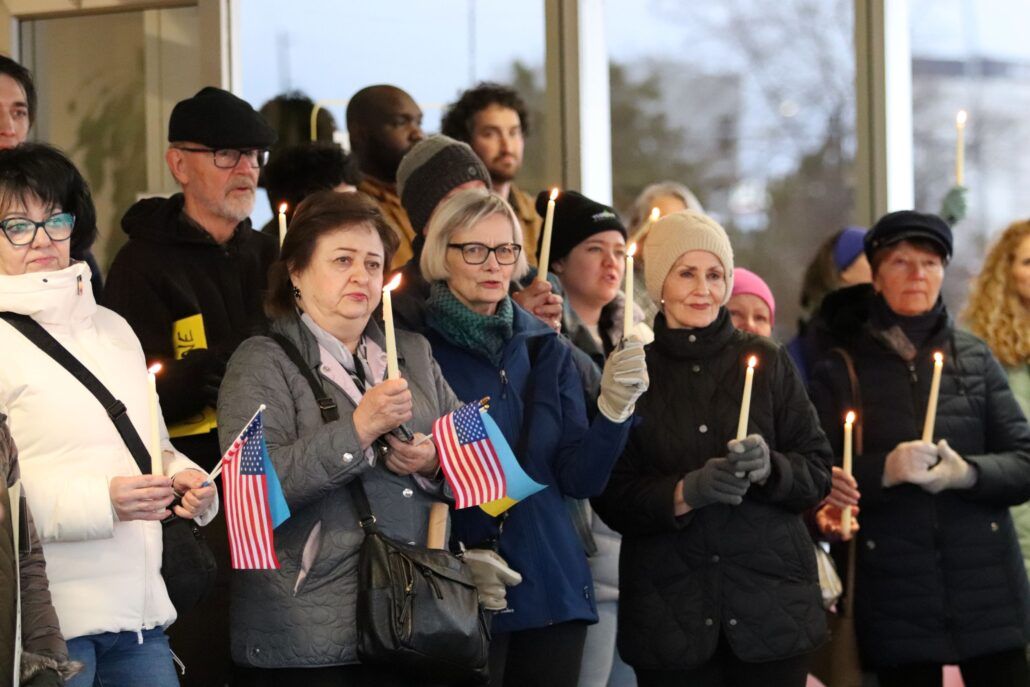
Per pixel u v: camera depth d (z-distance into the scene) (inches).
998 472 503.5
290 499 363.9
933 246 526.0
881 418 517.7
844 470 487.8
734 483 426.3
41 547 326.0
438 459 386.0
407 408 366.9
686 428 454.0
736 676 443.2
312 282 389.7
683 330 462.0
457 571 375.9
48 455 352.8
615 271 541.6
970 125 729.6
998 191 730.8
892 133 720.3
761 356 460.8
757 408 454.6
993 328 574.9
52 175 363.3
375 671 375.6
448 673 369.4
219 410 382.9
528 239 617.0
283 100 719.7
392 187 603.8
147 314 470.0
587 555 472.1
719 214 733.9
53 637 315.0
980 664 514.0
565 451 435.2
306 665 366.0
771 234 732.0
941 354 521.3
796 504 445.7
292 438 377.1
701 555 441.4
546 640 423.5
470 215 438.3
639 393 414.9
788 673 441.1
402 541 378.9
